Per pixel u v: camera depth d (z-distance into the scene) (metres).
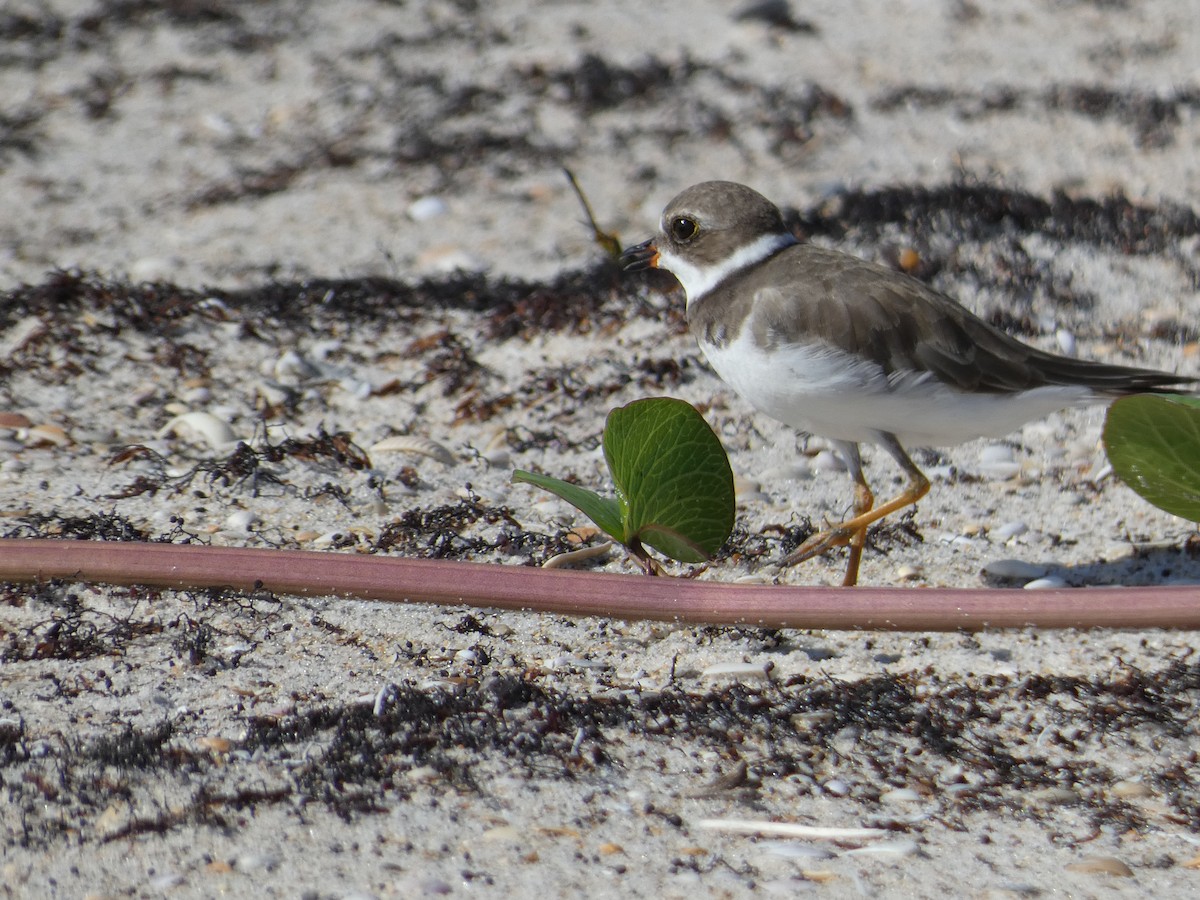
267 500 9.01
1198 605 6.58
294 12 16.41
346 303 11.69
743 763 6.65
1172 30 16.64
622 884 5.83
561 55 15.67
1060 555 8.79
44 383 10.43
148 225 12.84
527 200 13.33
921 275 12.02
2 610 7.53
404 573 7.21
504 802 6.31
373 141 14.16
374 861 5.90
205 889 5.70
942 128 14.55
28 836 5.93
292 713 6.82
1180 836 6.25
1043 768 6.74
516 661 7.41
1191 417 6.86
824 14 16.84
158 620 7.53
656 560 8.25
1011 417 8.11
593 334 11.46
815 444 10.14
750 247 8.59
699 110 14.68
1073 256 12.36
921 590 6.89
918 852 6.08
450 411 10.48
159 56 15.51
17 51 15.38
